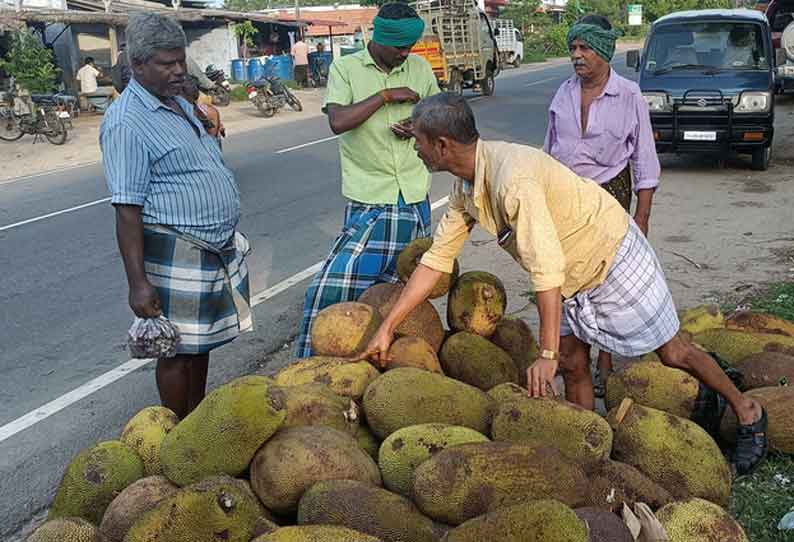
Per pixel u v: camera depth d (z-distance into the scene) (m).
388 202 4.88
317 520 2.84
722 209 9.61
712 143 11.63
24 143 18.98
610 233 3.51
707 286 6.82
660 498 3.12
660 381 3.90
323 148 15.84
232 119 22.34
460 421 3.43
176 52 3.88
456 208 3.73
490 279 4.33
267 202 11.14
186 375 4.25
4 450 4.87
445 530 2.87
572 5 60.84
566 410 3.24
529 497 2.86
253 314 6.91
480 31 25.00
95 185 13.45
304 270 8.05
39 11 24.00
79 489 3.21
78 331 6.79
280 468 2.99
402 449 3.13
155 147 3.90
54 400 5.52
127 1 31.56
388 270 4.93
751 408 3.73
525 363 4.40
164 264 4.04
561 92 4.74
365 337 4.02
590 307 3.67
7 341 6.62
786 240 8.13
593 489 3.05
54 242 9.72
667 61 12.18
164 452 3.16
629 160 4.74
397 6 4.81
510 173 3.25
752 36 12.05
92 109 24.95
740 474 3.73
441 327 4.31
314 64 33.41
